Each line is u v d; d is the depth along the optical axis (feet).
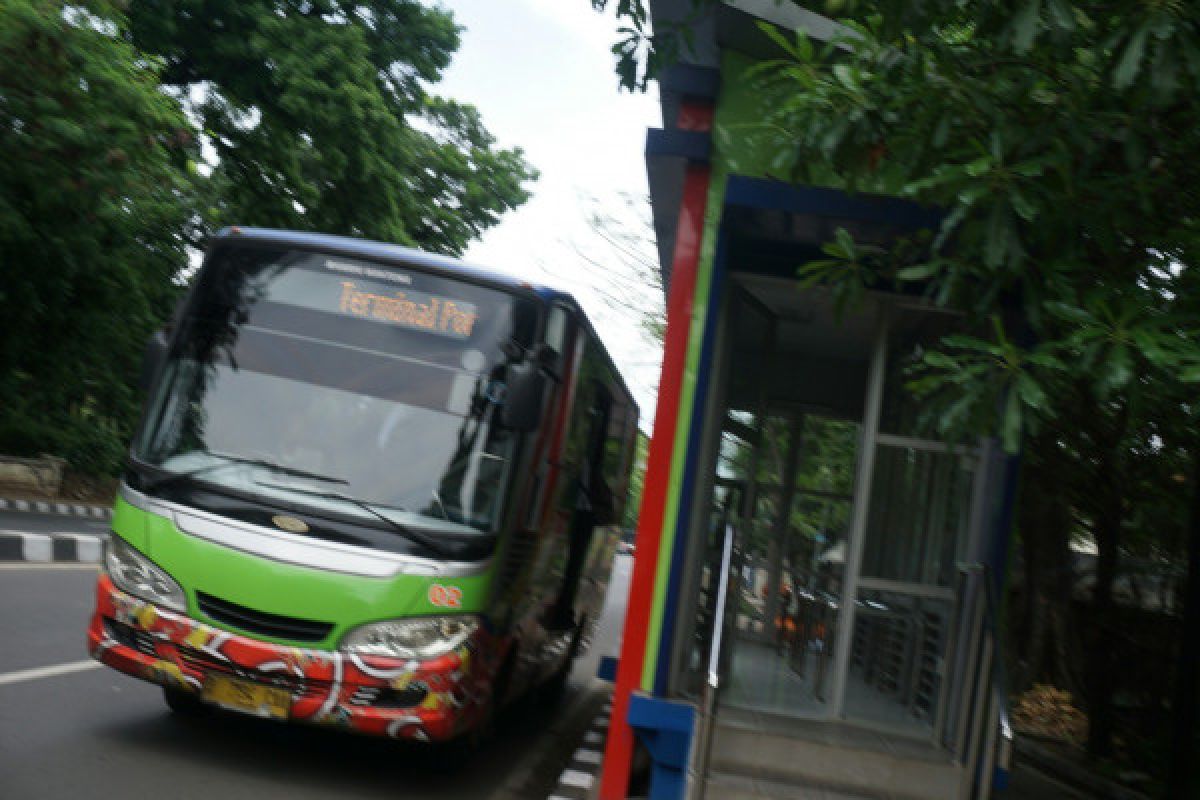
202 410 26.13
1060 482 49.73
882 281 27.50
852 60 20.63
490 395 26.55
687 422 26.73
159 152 69.77
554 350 26.71
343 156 86.17
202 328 26.99
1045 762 48.52
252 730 29.14
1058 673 60.64
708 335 26.86
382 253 27.27
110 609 24.99
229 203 93.76
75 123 62.23
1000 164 18.33
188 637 24.43
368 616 24.57
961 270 19.79
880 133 20.20
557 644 38.55
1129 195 19.17
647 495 26.73
